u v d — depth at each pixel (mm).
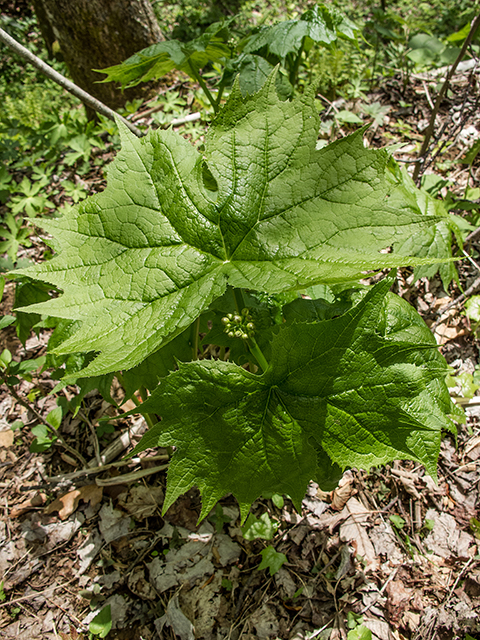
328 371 1204
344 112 4031
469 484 2531
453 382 2752
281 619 2193
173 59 2104
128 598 2316
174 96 5012
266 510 2508
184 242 1178
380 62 5637
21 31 8461
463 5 6809
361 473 2621
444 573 2260
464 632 2076
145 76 2389
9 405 3143
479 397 2783
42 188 4605
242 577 2330
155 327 1081
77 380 1933
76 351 1044
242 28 6793
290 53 2713
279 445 1280
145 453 2799
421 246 2482
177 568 2371
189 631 2176
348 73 5078
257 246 1153
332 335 1158
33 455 2916
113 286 1126
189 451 1220
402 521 2439
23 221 4344
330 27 2559
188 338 1851
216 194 1236
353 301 1786
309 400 1246
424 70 5207
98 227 1153
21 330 2246
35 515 2641
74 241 1138
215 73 4703
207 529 2490
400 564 2307
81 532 2555
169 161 1175
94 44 5289
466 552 2305
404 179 2557
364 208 1091
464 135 4133
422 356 1715
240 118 1153
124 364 1003
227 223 1171
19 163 4914
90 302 1100
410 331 1744
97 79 5500
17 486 2787
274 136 1146
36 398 3150
